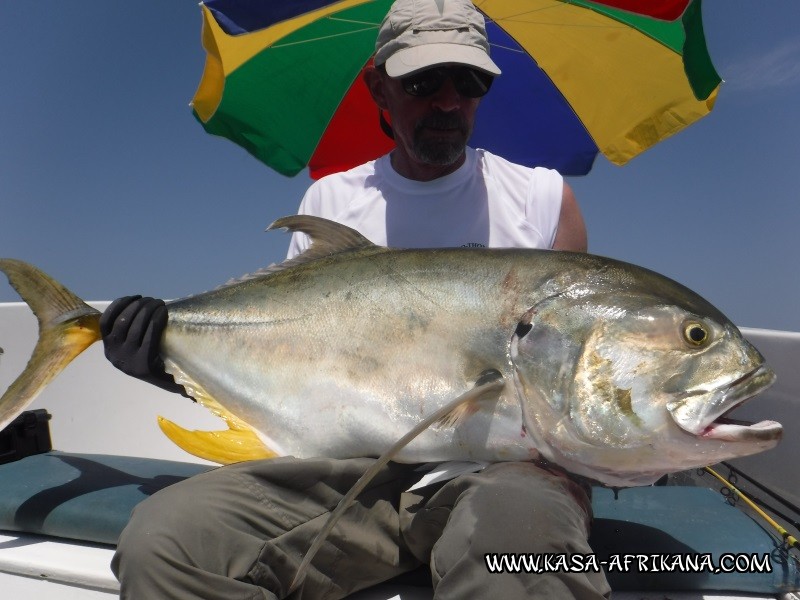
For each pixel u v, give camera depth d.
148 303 1.13
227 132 1.99
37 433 1.42
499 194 1.35
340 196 1.40
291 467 0.91
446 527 0.85
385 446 1.00
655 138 1.89
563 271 0.97
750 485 1.44
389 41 1.31
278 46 1.83
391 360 1.00
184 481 0.90
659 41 1.74
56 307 1.16
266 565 0.87
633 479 0.92
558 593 0.75
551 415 0.92
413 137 1.28
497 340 0.96
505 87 2.04
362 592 0.99
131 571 0.83
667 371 0.88
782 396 1.39
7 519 1.12
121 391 1.89
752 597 0.92
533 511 0.79
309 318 1.06
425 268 1.02
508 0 1.77
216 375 1.11
